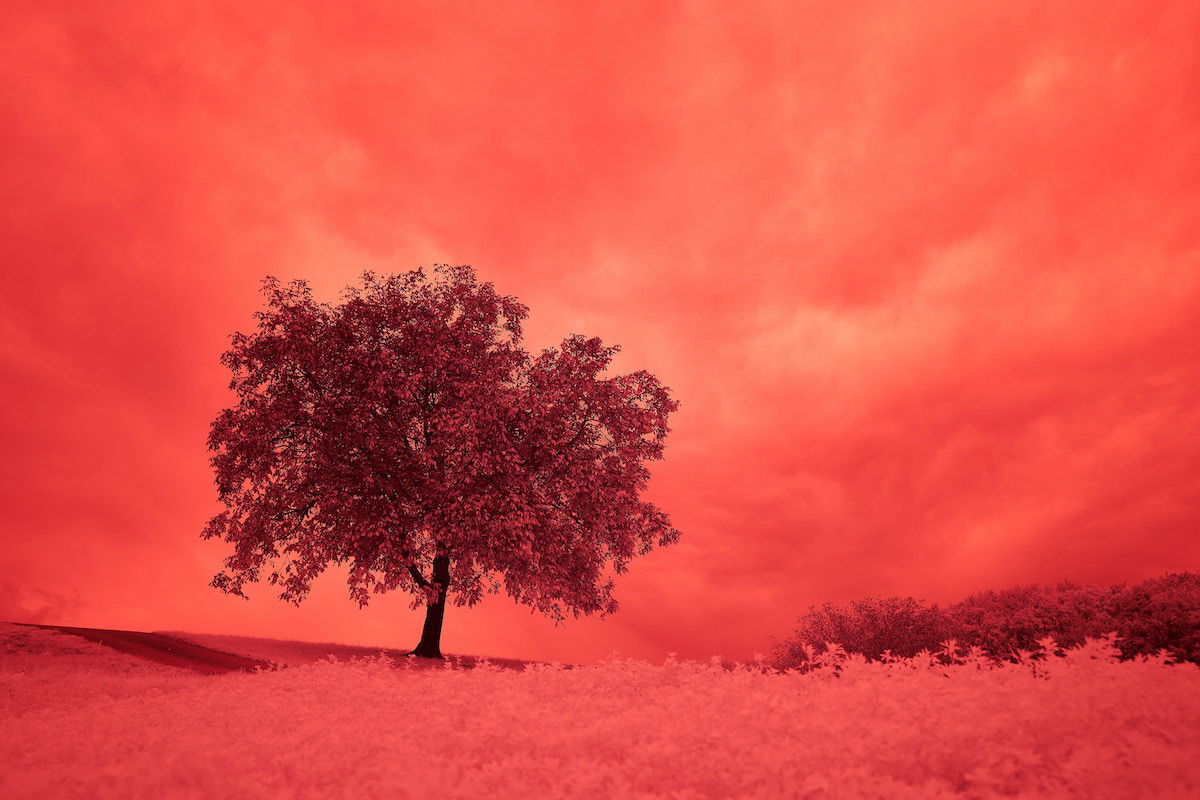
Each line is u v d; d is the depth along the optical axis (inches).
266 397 1021.8
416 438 1067.3
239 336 1021.2
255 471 1002.7
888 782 148.6
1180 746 165.2
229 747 235.0
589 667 368.8
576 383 1068.5
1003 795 154.3
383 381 999.6
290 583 949.2
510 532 932.6
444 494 974.4
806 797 149.0
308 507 1007.0
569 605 989.8
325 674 449.4
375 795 170.1
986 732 183.5
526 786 160.4
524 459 1032.8
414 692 354.3
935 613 604.4
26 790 187.5
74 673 668.7
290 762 208.8
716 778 168.6
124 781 187.8
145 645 935.7
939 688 252.8
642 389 1119.0
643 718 234.1
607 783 168.2
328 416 985.5
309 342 994.1
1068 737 179.9
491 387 1005.8
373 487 968.3
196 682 565.3
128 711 347.6
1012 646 457.1
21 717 368.2
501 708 261.7
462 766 187.8
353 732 253.0
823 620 644.1
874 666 304.3
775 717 218.4
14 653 784.3
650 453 1088.8
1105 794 141.5
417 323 1056.8
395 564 940.6
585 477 1019.3
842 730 195.9
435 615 1032.2
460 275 1125.7
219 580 992.9
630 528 1029.8
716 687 280.5
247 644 1042.7
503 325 1131.9
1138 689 214.4
